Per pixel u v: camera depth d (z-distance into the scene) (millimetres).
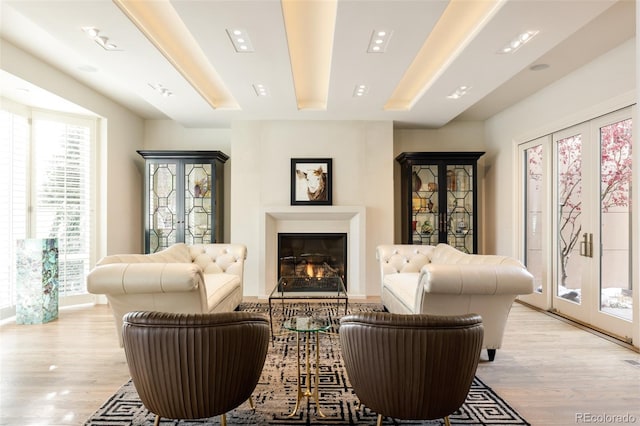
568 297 4418
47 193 4715
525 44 3107
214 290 3480
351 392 2488
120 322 2865
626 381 2688
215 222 5590
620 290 3643
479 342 1726
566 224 4449
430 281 2588
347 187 5688
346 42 3137
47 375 2770
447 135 6309
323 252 5934
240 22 2812
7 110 4309
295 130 5684
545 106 4703
